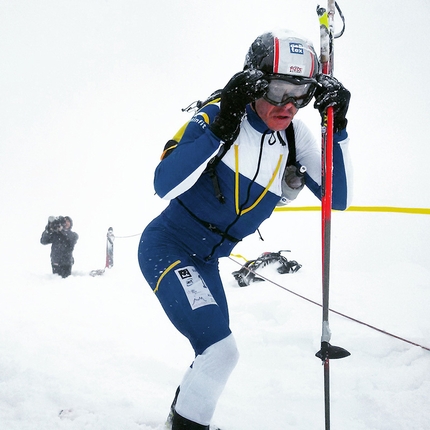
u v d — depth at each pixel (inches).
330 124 86.3
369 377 123.6
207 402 77.8
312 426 100.7
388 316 164.9
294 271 252.5
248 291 220.8
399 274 225.3
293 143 91.4
